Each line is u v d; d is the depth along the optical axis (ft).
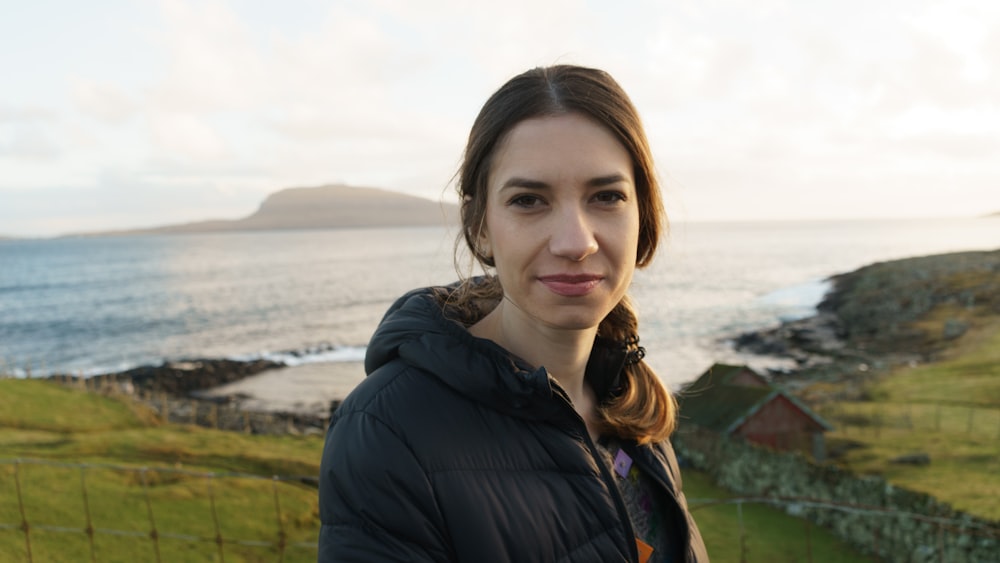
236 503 68.44
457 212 5.78
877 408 151.02
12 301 415.64
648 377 6.32
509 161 4.75
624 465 5.90
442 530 4.49
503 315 5.65
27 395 113.50
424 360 4.86
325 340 272.72
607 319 6.26
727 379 136.67
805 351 245.65
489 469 4.69
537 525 4.65
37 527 54.34
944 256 432.25
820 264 588.91
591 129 4.74
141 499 64.95
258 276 545.44
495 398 4.80
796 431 112.98
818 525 76.23
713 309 333.21
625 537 4.97
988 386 164.76
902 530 66.44
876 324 284.00
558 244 4.58
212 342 271.08
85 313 353.51
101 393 124.16
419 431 4.61
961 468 97.25
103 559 52.24
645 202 5.36
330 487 4.68
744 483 90.07
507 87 4.99
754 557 66.44
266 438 106.63
